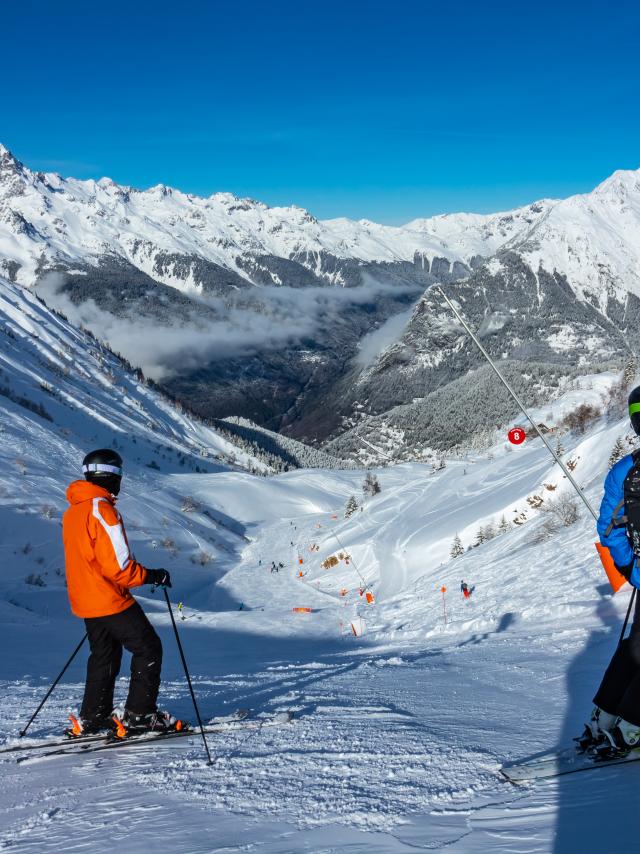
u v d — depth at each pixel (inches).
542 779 108.7
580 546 676.1
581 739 119.3
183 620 1266.0
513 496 1657.2
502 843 83.7
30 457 4141.2
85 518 161.8
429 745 138.6
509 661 254.1
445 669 262.5
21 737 181.6
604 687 116.8
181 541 3698.3
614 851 76.3
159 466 6496.1
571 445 1729.8
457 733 148.3
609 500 119.6
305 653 621.3
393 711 182.7
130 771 141.1
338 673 300.8
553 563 665.6
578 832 83.7
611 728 112.7
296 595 2420.0
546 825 87.7
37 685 323.0
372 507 3383.4
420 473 7416.3
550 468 1573.6
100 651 167.8
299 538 4377.5
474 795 105.6
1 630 765.3
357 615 1032.2
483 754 127.6
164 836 99.6
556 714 155.3
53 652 578.9
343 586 2234.3
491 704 178.1
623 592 378.6
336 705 199.9
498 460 2674.7
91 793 128.2
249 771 131.7
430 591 926.4
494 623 442.3
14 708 239.1
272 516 5679.1
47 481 3622.0
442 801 104.4
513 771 112.6
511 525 1419.8
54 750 162.4
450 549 1653.5
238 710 192.7
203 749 153.8
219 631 1079.0
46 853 98.5
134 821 108.6
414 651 385.7
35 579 2143.2
